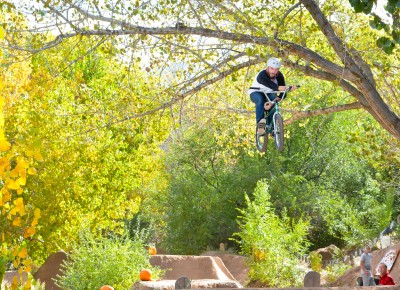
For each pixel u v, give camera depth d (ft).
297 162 127.13
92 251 60.29
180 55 39.88
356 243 106.01
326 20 36.65
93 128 44.06
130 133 46.60
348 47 38.40
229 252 114.93
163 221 130.41
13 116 75.05
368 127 46.93
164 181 131.34
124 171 98.37
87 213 91.76
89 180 91.50
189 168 125.49
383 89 48.01
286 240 87.66
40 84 42.37
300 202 120.16
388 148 46.88
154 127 45.96
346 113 123.75
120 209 99.25
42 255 88.69
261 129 32.35
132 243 61.77
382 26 27.07
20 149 17.12
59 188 85.30
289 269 84.28
